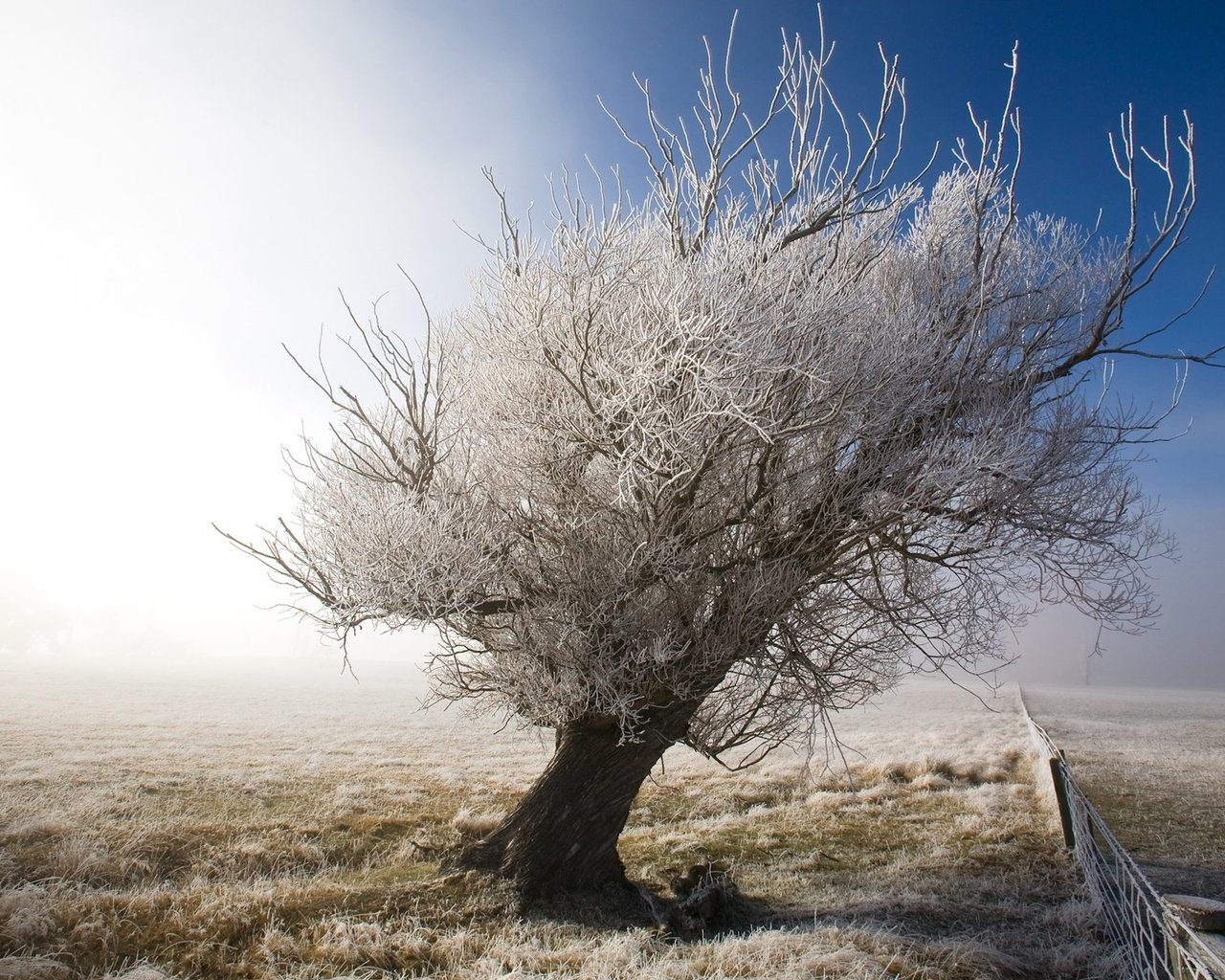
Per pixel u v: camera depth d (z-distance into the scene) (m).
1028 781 14.09
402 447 7.12
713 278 5.82
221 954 5.30
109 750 15.31
